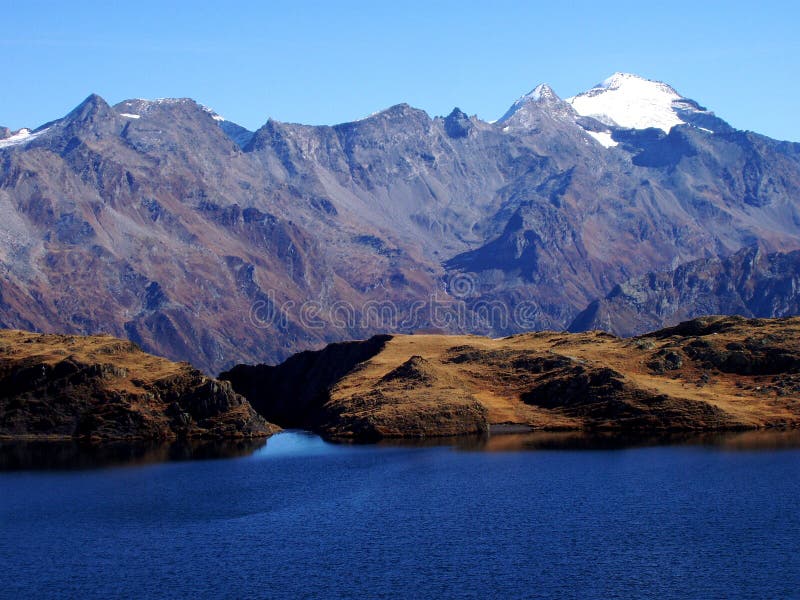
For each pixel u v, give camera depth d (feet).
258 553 564.30
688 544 559.38
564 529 589.73
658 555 544.21
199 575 533.14
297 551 565.94
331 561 548.31
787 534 571.69
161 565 549.13
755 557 538.06
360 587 511.81
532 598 493.77
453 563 540.11
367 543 576.20
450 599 494.59
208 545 580.71
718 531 579.48
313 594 504.84
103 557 563.48
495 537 579.48
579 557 543.80
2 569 547.90
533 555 549.13
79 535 603.26
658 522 597.52
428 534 588.91
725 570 521.65
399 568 535.19
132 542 588.91
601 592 498.28
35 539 597.52
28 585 524.52
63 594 512.63
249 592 509.76
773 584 503.20
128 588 518.37
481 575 522.47
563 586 506.48
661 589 499.92
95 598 506.89
